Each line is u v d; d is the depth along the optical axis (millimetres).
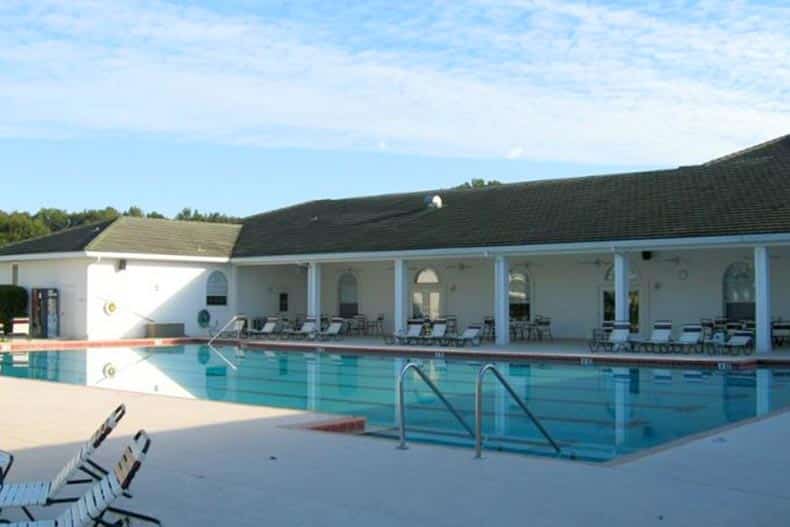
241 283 35312
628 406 15414
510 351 24438
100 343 30312
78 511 5422
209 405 13508
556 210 28594
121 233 32969
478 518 6551
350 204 38500
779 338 25453
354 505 6984
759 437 10086
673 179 28688
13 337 31609
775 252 25984
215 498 7238
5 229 68625
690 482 7691
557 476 7973
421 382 19781
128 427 11117
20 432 10898
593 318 29391
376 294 34969
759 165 27469
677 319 27578
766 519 6457
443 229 29781
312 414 12414
